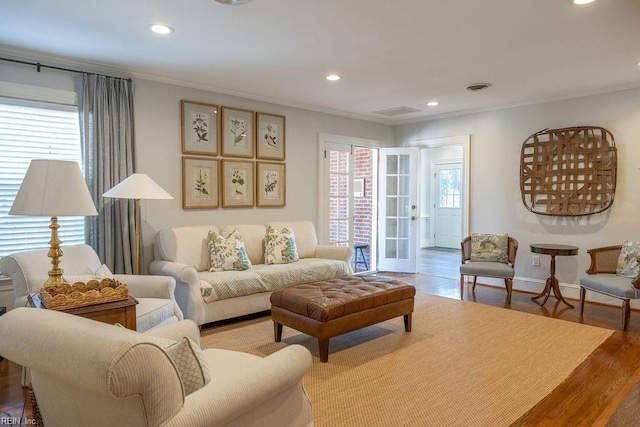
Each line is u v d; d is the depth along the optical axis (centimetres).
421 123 639
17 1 252
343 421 225
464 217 587
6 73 338
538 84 445
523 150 525
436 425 222
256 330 376
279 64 377
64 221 369
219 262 409
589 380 275
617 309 446
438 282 586
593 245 475
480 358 312
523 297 500
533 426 221
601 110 466
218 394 131
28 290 271
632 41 319
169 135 431
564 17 274
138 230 388
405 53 346
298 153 548
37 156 355
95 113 372
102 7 260
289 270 426
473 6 259
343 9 263
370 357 313
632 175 447
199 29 296
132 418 114
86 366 108
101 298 222
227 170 476
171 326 196
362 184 696
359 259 695
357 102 534
